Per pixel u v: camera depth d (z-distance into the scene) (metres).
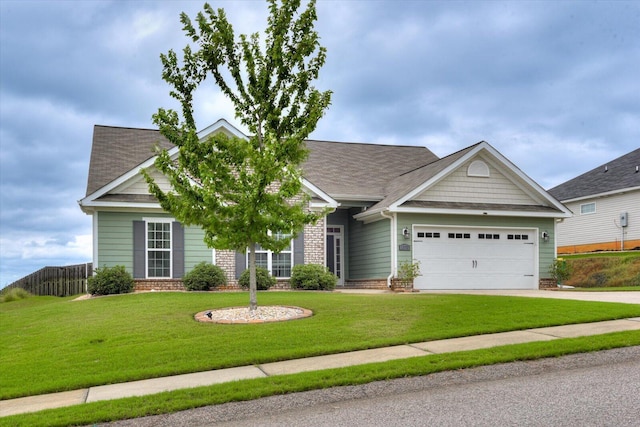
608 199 32.59
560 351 8.32
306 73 12.52
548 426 5.35
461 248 21.03
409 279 19.64
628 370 7.33
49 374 8.33
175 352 9.12
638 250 29.14
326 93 12.71
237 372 8.01
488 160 21.75
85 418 6.16
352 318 11.59
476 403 6.20
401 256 20.25
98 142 22.31
